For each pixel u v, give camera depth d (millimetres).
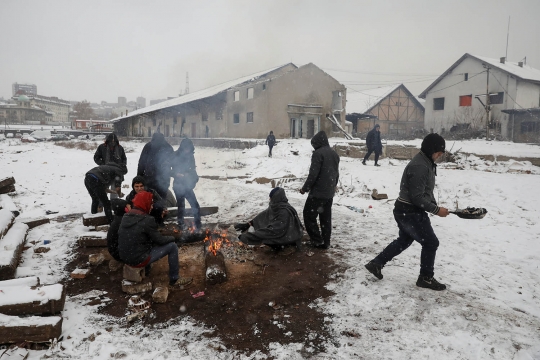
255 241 5191
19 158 20203
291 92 30109
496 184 9766
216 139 31125
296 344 3213
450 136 36156
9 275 4195
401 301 3893
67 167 15891
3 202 7664
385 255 4332
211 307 3859
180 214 6367
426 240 4055
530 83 35281
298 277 4574
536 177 10766
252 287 4320
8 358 2898
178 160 6180
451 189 9750
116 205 4602
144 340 3244
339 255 5305
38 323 3137
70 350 3082
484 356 3004
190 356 3035
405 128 52125
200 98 31766
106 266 4910
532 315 3707
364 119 49406
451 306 3771
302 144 21641
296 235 5273
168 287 4285
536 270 4859
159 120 49250
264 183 11938
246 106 30891
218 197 9328
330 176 5367
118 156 7223
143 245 4125
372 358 3012
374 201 9180
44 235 6027
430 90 43344
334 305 3879
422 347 3141
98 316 3645
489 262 5125
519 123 34375
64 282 4422
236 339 3287
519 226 6910
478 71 38312
